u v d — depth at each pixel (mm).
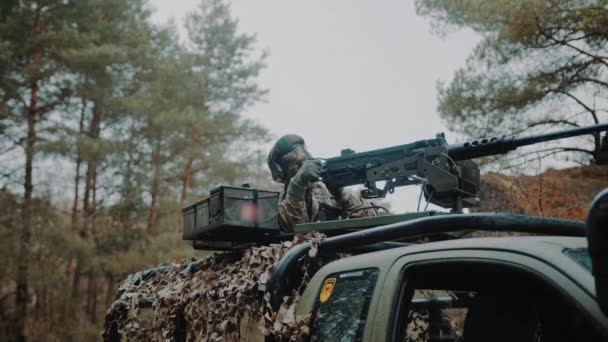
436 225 2486
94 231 25750
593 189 11125
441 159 3531
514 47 13469
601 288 1546
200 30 32219
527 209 8703
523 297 2205
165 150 29375
